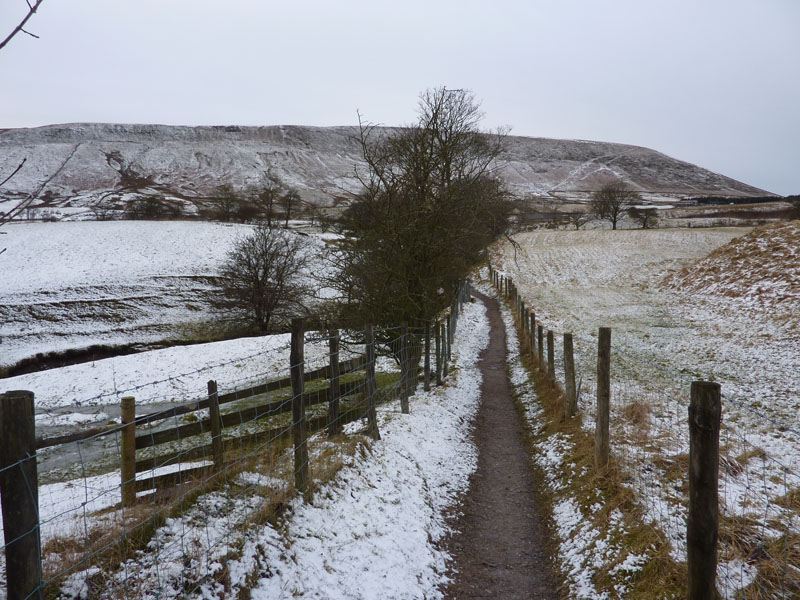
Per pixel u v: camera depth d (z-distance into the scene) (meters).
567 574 5.78
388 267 13.84
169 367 26.67
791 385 13.28
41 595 3.27
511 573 6.05
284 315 35.62
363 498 6.72
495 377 17.67
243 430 14.23
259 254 39.19
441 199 14.22
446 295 17.36
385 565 5.62
